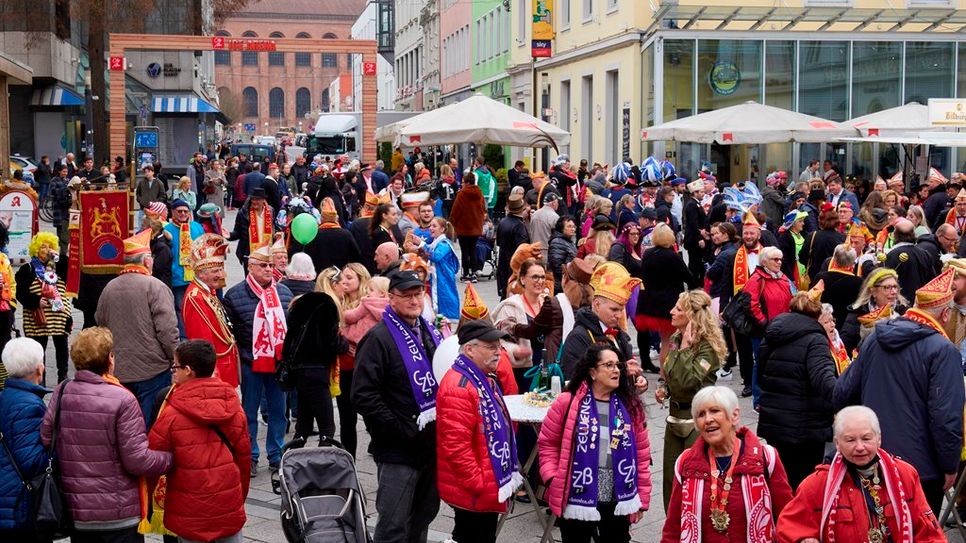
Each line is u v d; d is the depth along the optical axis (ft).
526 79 150.82
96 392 20.90
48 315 40.27
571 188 80.38
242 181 96.07
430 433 23.25
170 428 21.17
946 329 23.86
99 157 121.80
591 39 124.16
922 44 104.27
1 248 39.11
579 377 21.36
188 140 173.78
